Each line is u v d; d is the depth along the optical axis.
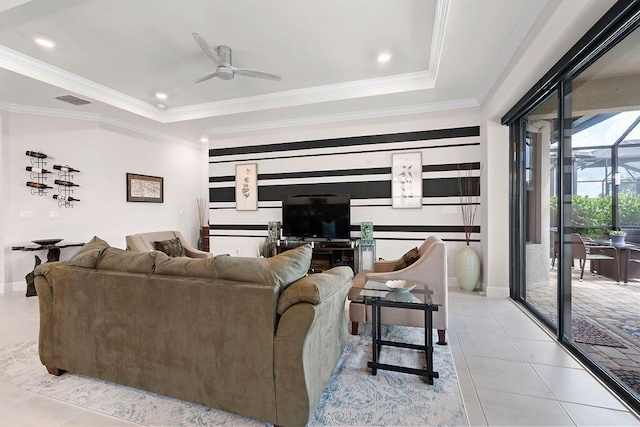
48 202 4.34
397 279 2.55
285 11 2.48
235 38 2.88
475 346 2.40
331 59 3.29
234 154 5.53
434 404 1.71
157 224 5.66
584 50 1.97
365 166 4.72
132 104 4.43
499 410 1.65
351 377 1.99
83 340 1.95
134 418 1.62
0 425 1.56
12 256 4.12
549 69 2.37
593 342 2.20
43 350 2.04
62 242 4.43
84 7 2.40
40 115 4.26
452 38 2.58
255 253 5.42
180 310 1.70
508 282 3.70
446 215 4.32
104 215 4.74
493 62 3.00
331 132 4.92
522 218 3.49
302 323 1.47
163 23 2.63
